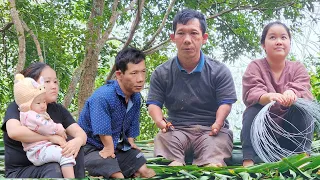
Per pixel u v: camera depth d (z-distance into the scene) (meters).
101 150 3.25
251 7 9.21
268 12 9.15
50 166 2.79
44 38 7.66
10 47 9.48
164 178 3.12
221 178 2.95
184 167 3.12
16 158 2.91
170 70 3.83
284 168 3.00
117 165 3.16
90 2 9.66
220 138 3.59
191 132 3.68
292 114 3.55
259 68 3.77
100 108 3.20
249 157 3.44
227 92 3.72
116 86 3.28
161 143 3.60
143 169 3.24
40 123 2.81
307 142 3.49
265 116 3.54
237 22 9.64
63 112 3.11
